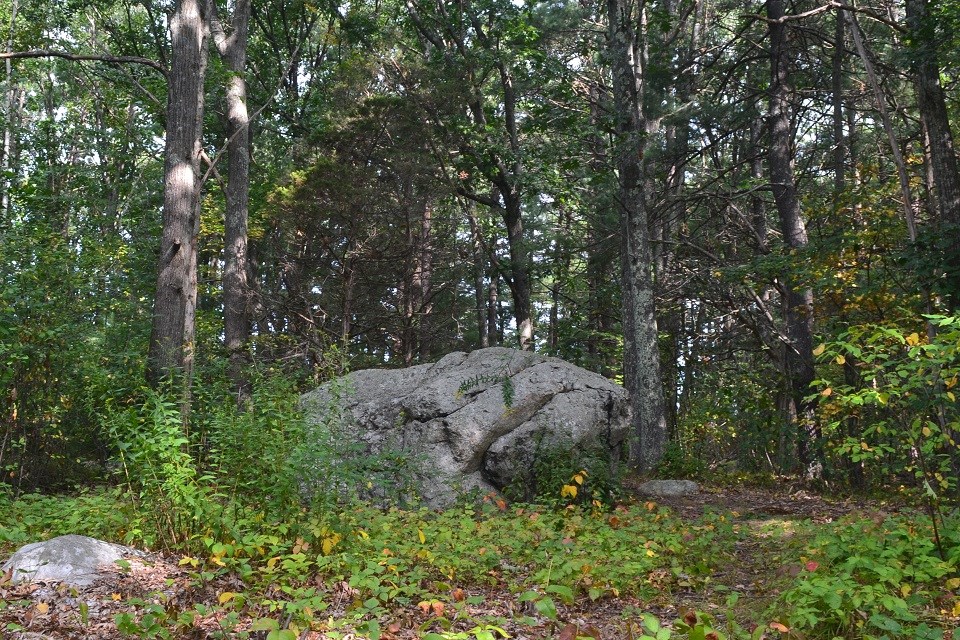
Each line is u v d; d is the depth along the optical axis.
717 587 6.52
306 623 4.87
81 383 11.22
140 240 22.09
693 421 22.69
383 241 24.97
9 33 21.61
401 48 25.36
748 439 19.70
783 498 15.06
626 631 5.39
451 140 23.91
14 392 10.88
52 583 5.64
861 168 20.22
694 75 24.55
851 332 6.16
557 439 11.23
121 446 6.80
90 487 11.84
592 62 28.55
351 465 7.79
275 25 29.45
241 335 20.89
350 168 23.19
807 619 4.78
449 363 12.54
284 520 6.91
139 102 24.95
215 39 21.38
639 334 18.97
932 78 14.97
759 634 4.30
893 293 17.59
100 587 5.64
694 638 4.13
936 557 5.93
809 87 24.98
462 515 9.07
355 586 5.54
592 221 27.39
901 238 17.30
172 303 12.86
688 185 28.42
